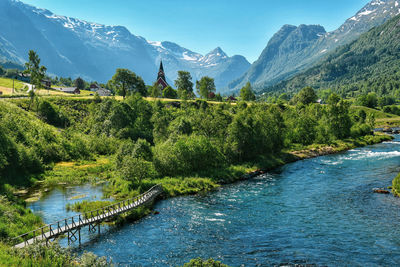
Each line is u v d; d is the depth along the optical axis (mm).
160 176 64250
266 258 30531
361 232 35844
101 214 41469
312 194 52656
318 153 96875
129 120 114125
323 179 63344
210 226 39500
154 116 119062
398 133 151000
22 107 114562
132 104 125625
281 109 149750
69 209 45750
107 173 70438
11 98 122062
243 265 29312
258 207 46719
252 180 65688
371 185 56125
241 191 56625
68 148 86062
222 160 73375
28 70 121250
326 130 118750
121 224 41312
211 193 55906
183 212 45406
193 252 32375
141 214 44438
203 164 68812
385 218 39750
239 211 45156
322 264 29062
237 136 78750
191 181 60344
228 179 64938
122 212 42656
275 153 92438
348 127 124625
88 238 36906
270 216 42531
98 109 125375
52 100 133500
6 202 41844
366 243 33031
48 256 24906
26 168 66875
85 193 55000
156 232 38062
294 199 50188
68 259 26375
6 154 62344
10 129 77188
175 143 69688
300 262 29547
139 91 170000
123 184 58219
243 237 35750
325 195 51562
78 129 114562
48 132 88812
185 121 95875
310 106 154625
